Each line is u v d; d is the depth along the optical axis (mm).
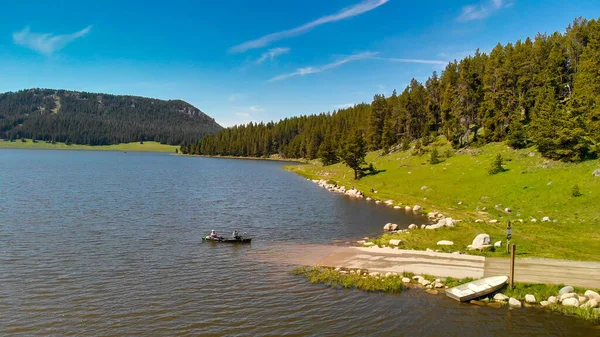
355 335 24953
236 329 25438
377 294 31172
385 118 153500
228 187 103250
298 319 26984
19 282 32531
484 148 97625
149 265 37750
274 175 143375
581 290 30297
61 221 55438
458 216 59688
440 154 106562
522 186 66750
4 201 70250
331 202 78688
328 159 165000
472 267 36031
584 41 109188
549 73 95312
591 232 45875
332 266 37594
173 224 56156
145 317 26859
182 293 31062
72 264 37375
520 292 30547
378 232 53094
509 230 40156
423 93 146875
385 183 95812
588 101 74812
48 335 24266
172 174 140125
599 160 64500
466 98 119812
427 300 30141
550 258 37500
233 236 47344
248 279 34406
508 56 107938
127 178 119500
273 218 62219
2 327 25078
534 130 83250
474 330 25703
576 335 25031
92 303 28875
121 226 53719
